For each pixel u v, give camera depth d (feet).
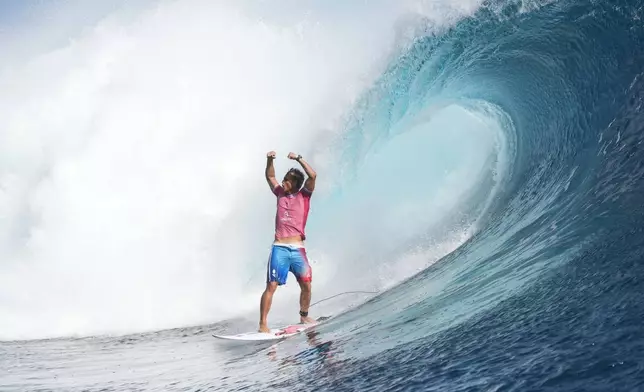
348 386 39.45
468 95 111.04
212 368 60.44
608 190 58.90
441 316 51.47
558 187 74.49
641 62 78.18
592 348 31.63
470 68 108.06
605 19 85.15
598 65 83.82
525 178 91.61
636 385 26.71
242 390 47.01
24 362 75.15
